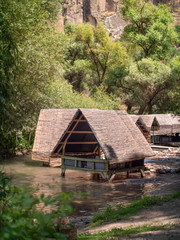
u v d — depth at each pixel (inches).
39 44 911.7
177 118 1551.4
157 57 2114.9
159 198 412.5
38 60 869.2
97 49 2068.2
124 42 2330.2
